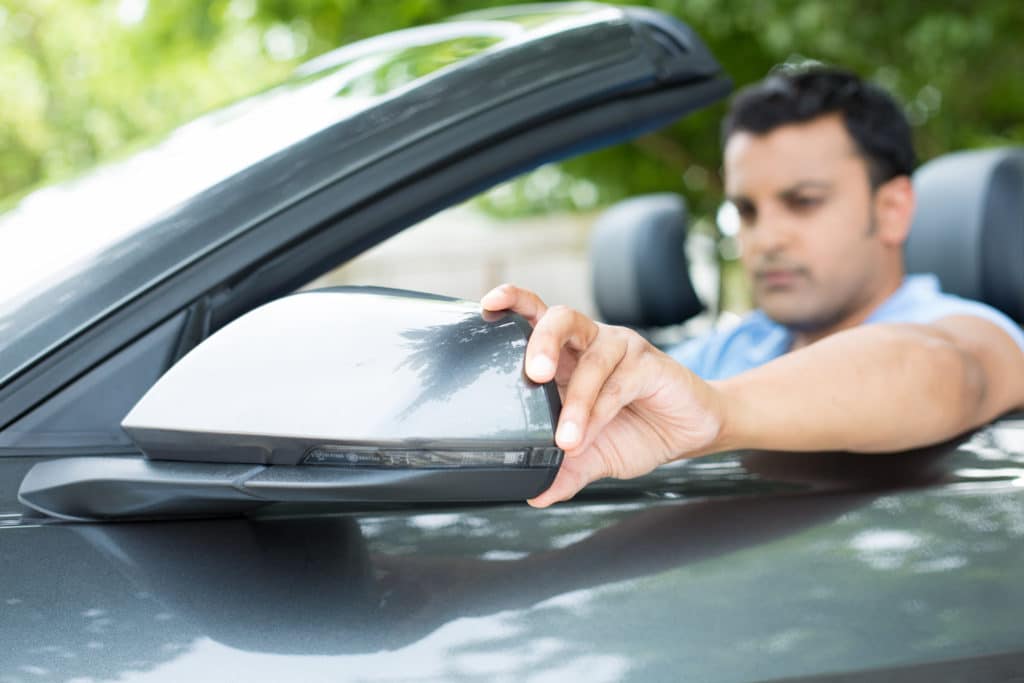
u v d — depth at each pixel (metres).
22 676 0.73
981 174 1.66
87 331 0.86
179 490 0.74
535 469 0.70
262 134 1.01
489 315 0.72
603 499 0.90
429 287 4.90
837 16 5.02
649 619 0.83
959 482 0.98
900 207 1.65
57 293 0.87
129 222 0.92
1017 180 1.66
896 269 1.67
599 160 7.05
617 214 2.31
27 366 0.85
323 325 0.72
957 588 0.90
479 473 0.69
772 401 0.94
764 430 0.93
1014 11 5.12
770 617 0.85
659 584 0.85
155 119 9.28
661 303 2.24
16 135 13.10
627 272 2.25
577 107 1.00
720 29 5.30
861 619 0.86
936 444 1.04
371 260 4.77
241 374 0.72
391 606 0.80
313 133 0.94
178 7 6.44
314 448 0.70
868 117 1.61
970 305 1.41
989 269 1.64
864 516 0.93
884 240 1.65
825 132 1.61
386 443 0.67
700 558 0.87
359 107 0.98
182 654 0.76
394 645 0.79
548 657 0.80
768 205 1.64
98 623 0.76
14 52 11.74
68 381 0.85
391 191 0.93
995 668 0.88
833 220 1.62
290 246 0.90
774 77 1.68
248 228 0.89
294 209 0.90
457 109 0.95
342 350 0.71
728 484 0.94
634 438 0.85
